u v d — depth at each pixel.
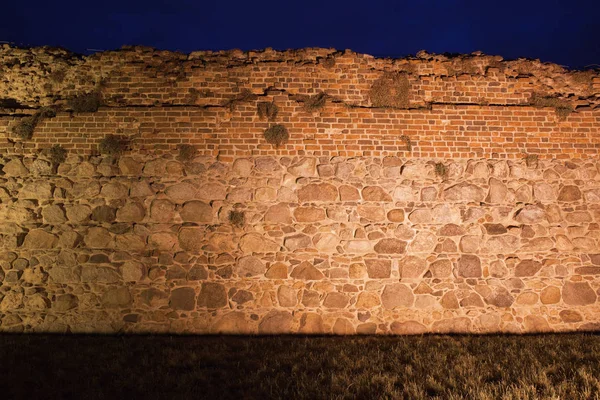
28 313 6.34
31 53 6.87
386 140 6.82
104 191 6.55
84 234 6.46
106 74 6.83
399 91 6.93
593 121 7.04
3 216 6.47
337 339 6.11
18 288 6.37
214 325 6.38
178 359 5.07
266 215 6.59
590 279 6.71
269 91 6.83
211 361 5.11
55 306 6.35
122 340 5.95
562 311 6.63
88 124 6.68
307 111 6.80
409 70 7.05
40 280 6.39
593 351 5.26
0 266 6.40
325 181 6.69
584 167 6.94
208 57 7.00
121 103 6.78
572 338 6.03
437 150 6.84
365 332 6.45
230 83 6.86
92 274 6.41
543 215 6.79
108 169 6.60
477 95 7.03
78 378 4.48
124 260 6.44
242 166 6.66
